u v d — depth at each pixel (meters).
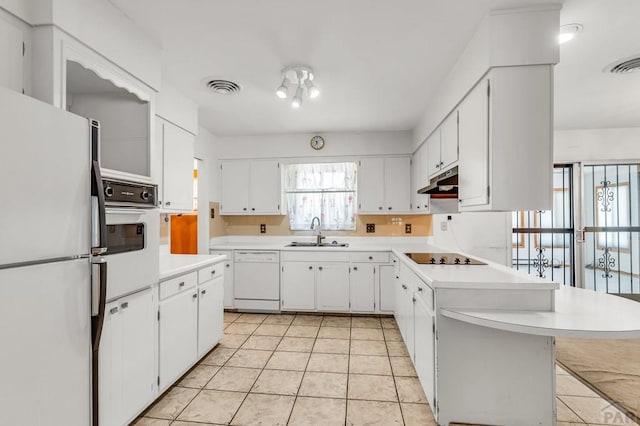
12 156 0.95
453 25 1.83
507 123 1.71
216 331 2.79
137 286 1.76
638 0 1.58
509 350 1.75
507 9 1.68
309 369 2.47
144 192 1.83
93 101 1.98
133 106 1.94
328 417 1.89
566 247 4.16
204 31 1.88
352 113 3.33
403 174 3.99
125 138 1.94
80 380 1.19
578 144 4.07
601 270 4.06
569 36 1.90
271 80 2.54
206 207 3.94
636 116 3.55
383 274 3.74
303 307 3.86
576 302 1.85
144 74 1.88
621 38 1.93
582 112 3.40
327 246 4.04
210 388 2.21
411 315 2.49
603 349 2.84
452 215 4.14
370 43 2.01
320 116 3.43
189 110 2.86
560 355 2.72
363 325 3.50
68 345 1.14
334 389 2.19
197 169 3.95
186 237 4.05
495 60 1.70
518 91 1.70
